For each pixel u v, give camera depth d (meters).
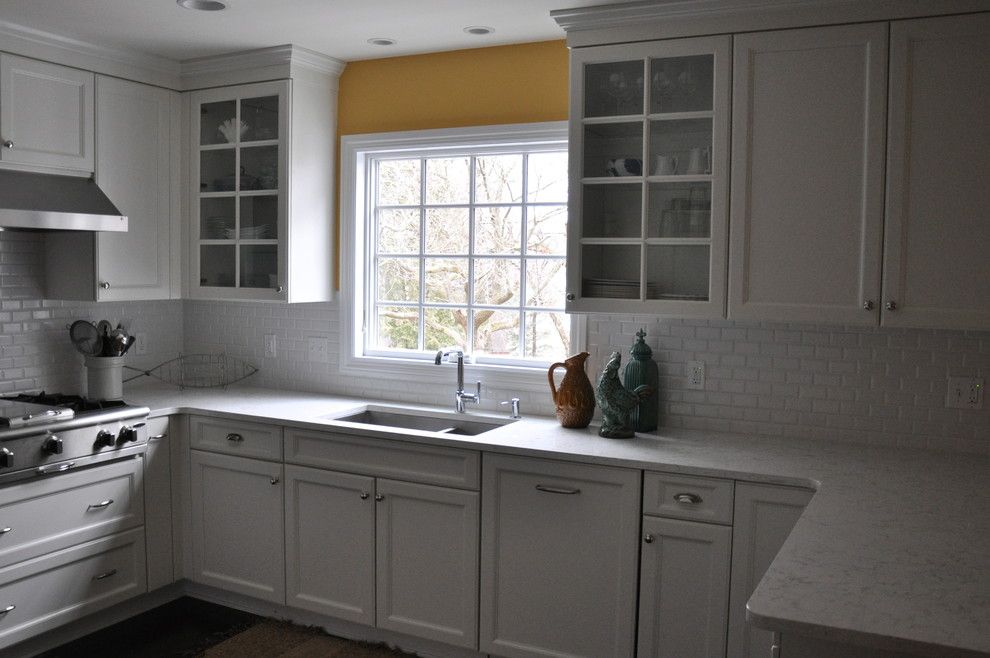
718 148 3.12
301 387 4.46
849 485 2.66
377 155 4.22
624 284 3.33
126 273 4.03
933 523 2.25
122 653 3.53
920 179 2.86
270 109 4.02
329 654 3.53
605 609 3.07
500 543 3.24
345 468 3.53
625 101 3.29
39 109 3.64
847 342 3.29
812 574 1.84
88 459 3.52
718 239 3.14
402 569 3.45
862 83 2.91
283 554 3.73
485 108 3.89
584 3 3.21
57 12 3.38
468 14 3.38
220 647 3.59
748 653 2.87
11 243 3.94
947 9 2.79
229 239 4.18
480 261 5.22
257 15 3.42
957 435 3.15
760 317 3.10
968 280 2.82
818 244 3.00
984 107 2.76
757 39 3.04
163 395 4.25
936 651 1.49
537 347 5.12
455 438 3.27
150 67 4.09
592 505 3.06
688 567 2.94
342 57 4.11
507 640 3.26
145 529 3.81
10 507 3.27
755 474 2.81
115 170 3.96
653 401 3.46
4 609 3.27
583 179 3.36
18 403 3.70
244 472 3.80
